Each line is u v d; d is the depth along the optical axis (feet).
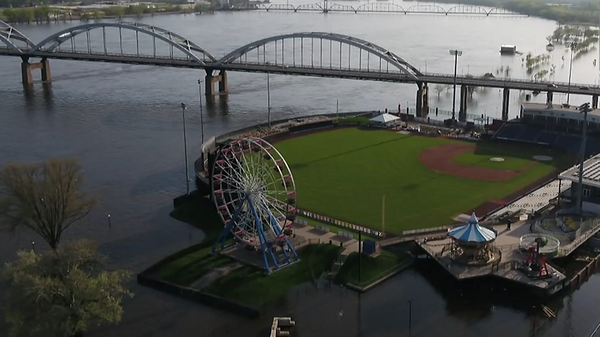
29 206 382.83
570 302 335.26
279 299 338.75
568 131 622.54
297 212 444.14
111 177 552.00
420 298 338.34
